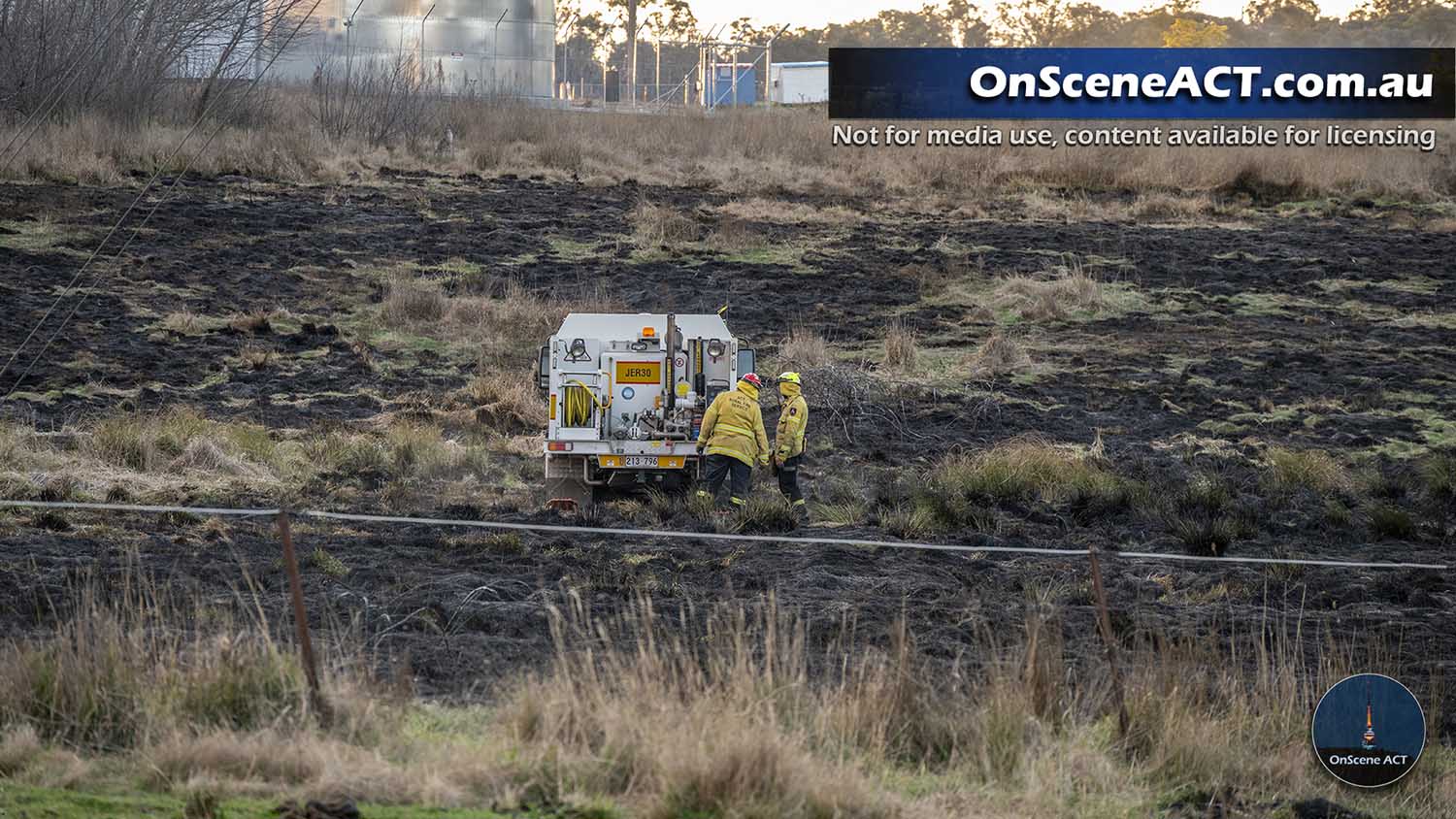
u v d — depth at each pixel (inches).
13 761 877.2
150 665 1032.2
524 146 5846.5
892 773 975.6
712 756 881.5
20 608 1294.3
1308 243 4613.7
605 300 3545.8
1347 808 968.3
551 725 952.9
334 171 4913.9
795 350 3139.8
